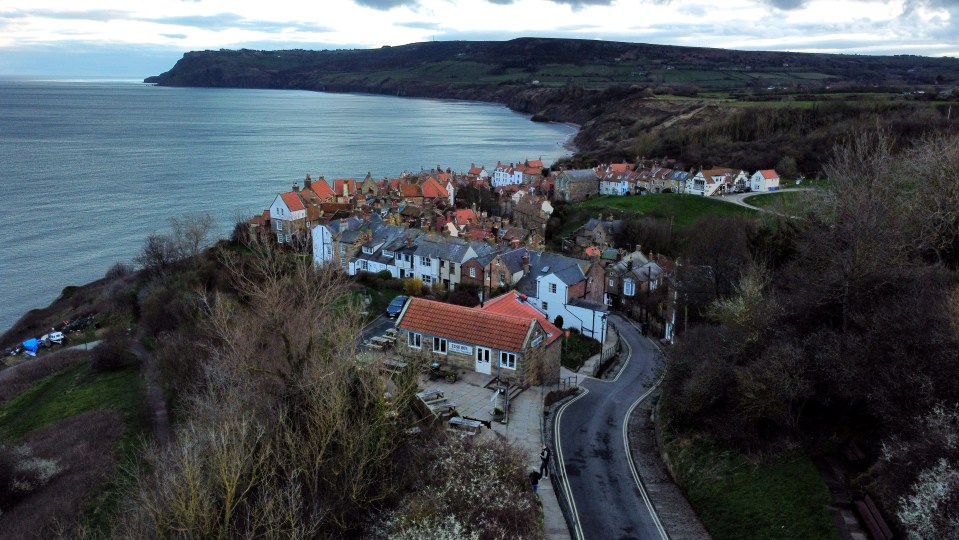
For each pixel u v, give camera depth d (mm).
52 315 86062
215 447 24219
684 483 32719
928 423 25062
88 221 126125
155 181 164625
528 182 161750
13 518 35781
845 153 64562
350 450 26828
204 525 22891
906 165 51750
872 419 29906
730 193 139625
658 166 161375
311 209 94000
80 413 51375
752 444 32312
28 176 167875
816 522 26172
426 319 45969
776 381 31562
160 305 63844
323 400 28359
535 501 29875
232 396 30391
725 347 37438
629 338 64625
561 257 72625
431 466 29094
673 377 39812
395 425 29656
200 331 47406
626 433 39219
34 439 47812
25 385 63688
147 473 36500
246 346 35938
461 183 150250
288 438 26375
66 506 35000
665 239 97438
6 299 93250
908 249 39562
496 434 35406
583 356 54812
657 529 29281
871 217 36031
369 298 65000
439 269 74000
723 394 35219
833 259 36656
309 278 49562
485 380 43469
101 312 81938
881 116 156000
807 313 36031
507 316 44406
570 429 39281
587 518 29891
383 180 136375
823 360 31422
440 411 36625
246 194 151125
